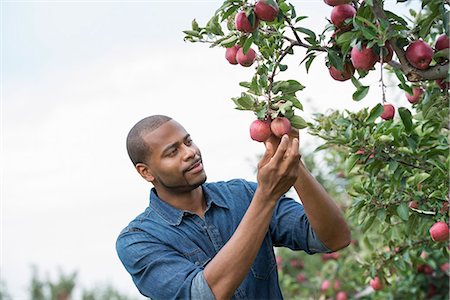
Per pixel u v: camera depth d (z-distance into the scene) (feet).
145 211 9.32
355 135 9.60
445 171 9.32
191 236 8.97
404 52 7.61
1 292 34.30
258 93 7.65
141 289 8.95
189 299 8.20
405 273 12.73
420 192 9.96
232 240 7.89
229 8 7.68
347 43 7.56
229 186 9.52
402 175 9.83
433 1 7.70
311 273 20.07
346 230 8.82
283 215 9.29
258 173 7.68
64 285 34.86
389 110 8.00
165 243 8.89
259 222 7.79
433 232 9.35
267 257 9.18
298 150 7.41
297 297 19.47
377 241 13.51
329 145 10.21
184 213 9.04
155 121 8.92
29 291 34.68
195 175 8.82
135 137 8.91
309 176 8.53
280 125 7.50
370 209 10.11
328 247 8.90
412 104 9.46
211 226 9.09
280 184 7.67
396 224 11.23
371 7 7.35
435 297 16.05
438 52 7.55
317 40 7.93
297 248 9.30
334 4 7.64
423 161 9.67
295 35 7.93
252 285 9.00
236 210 9.27
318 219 8.60
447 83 8.18
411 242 11.63
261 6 7.46
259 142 7.72
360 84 7.95
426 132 9.54
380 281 12.78
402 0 7.89
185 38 8.23
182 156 8.77
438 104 8.75
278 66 7.83
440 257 15.67
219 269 7.88
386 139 9.56
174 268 8.58
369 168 9.92
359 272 15.75
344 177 16.57
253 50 8.04
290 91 7.67
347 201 17.33
